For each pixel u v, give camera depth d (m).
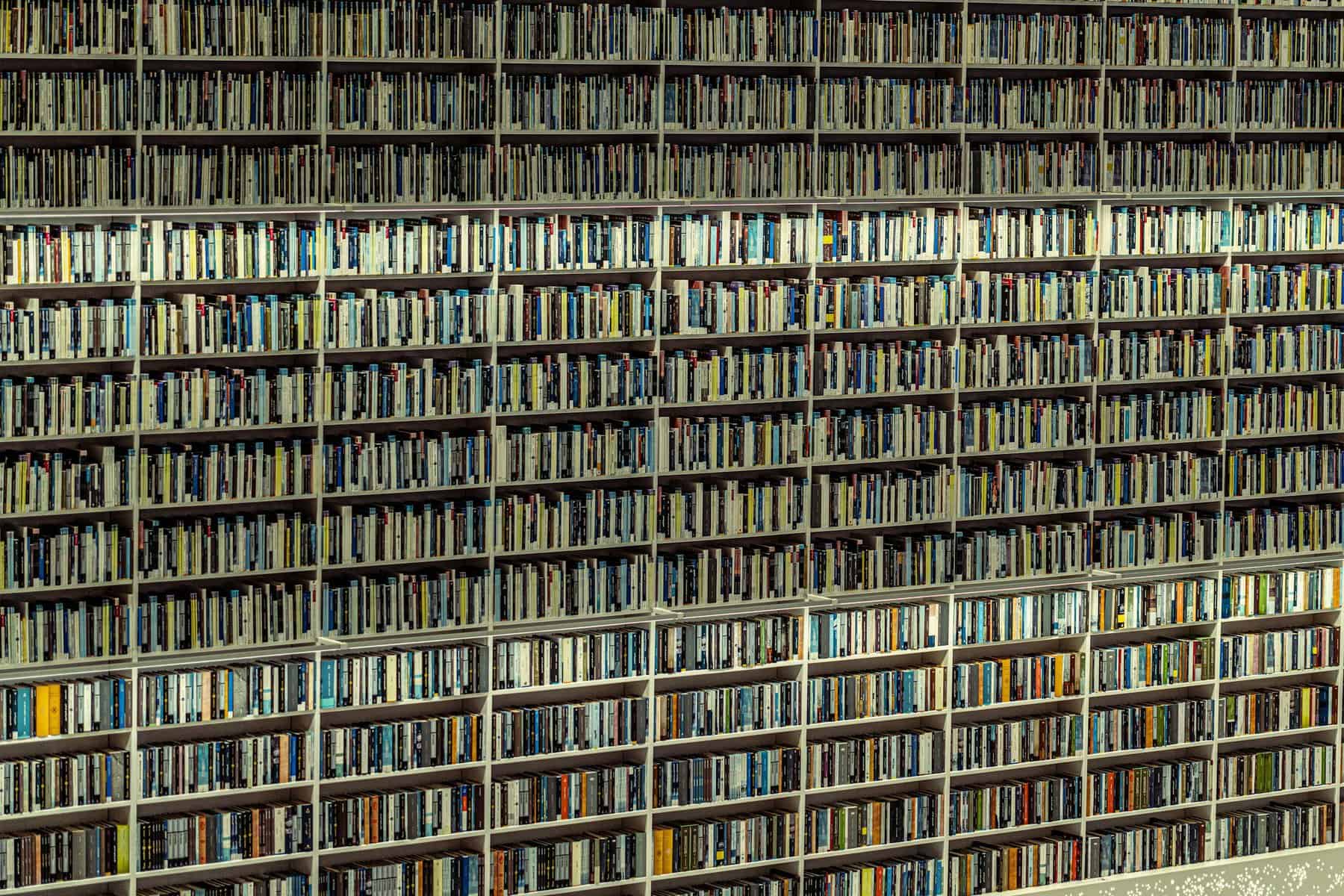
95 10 8.48
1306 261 11.12
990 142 10.28
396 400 9.05
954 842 10.49
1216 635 10.84
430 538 9.21
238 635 8.93
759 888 9.90
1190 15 10.61
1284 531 11.01
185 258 8.67
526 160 9.27
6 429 8.37
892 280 9.94
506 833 9.65
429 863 9.29
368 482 9.05
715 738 9.78
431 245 9.09
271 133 8.83
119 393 8.58
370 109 8.99
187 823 8.80
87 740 8.84
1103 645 10.74
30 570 8.48
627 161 9.48
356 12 8.91
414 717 9.43
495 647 9.38
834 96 9.81
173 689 8.77
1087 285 10.34
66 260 8.42
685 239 9.55
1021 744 10.42
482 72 9.27
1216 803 10.91
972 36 10.01
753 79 9.64
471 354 9.38
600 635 9.55
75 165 8.54
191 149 8.72
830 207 9.85
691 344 9.84
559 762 9.75
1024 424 10.28
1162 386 10.78
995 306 10.14
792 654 9.94
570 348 9.69
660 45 9.44
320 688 9.05
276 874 9.10
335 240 8.93
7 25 8.33
